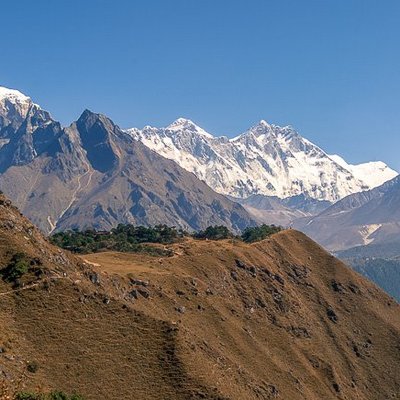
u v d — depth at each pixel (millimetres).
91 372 145625
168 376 151125
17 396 100875
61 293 159375
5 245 164625
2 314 149625
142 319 162625
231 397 152250
